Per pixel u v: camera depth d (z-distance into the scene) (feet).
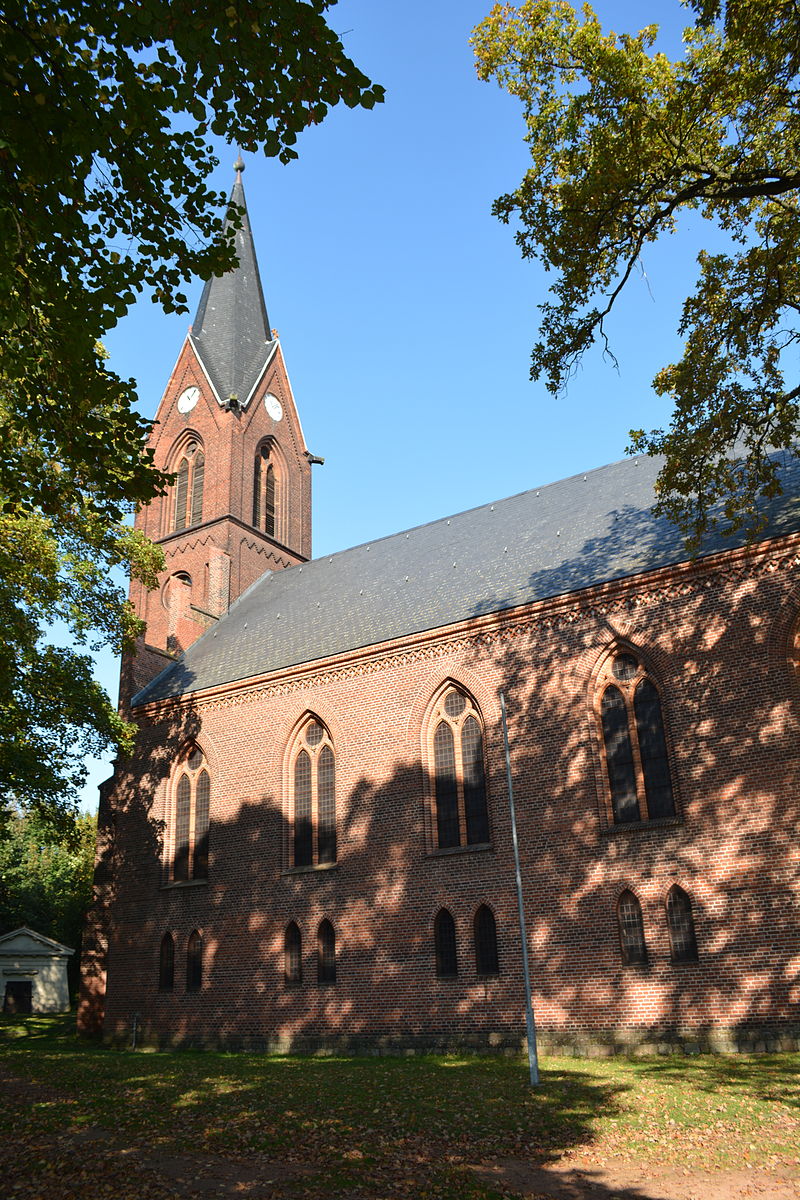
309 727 107.14
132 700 124.88
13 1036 127.13
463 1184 39.45
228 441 160.35
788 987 71.61
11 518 84.33
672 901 78.95
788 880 73.61
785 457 94.17
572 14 62.90
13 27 36.60
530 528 114.01
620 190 64.39
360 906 95.61
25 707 94.94
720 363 67.72
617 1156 43.70
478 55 65.57
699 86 61.41
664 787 82.79
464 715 95.81
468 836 92.27
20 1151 45.70
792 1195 37.45
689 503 73.51
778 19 58.49
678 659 83.56
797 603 78.59
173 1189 38.91
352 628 111.75
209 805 112.37
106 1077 70.28
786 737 76.48
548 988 82.28
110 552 98.68
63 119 38.40
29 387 47.03
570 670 89.30
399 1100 57.11
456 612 101.04
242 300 179.32
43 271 42.42
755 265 65.72
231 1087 63.41
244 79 38.17
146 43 37.91
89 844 230.68
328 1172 41.42
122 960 113.39
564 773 86.79
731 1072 63.16
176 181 42.45
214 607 147.95
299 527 173.68
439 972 89.04
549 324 70.59
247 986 101.14
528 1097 57.26
